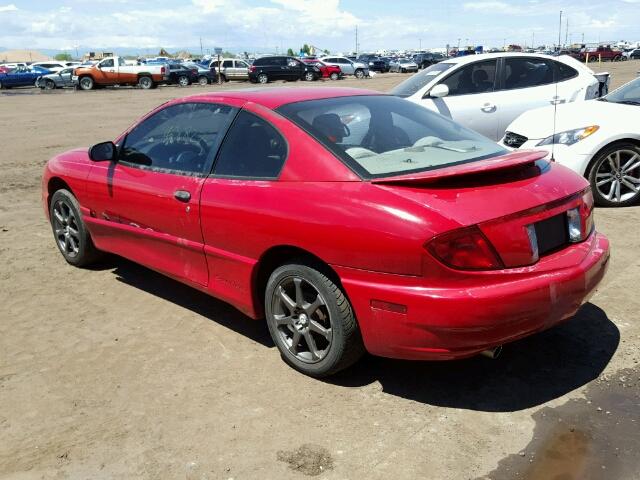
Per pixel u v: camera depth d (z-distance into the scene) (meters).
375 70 63.72
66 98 30.11
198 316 4.53
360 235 3.08
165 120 4.57
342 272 3.20
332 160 3.38
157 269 4.57
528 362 3.66
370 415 3.21
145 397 3.46
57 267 5.70
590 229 3.56
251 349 4.00
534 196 3.14
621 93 7.51
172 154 4.39
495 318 2.92
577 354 3.72
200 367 3.78
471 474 2.74
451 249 2.90
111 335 4.25
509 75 8.78
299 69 41.97
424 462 2.83
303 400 3.38
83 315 4.61
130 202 4.61
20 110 23.52
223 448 2.99
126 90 36.62
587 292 3.27
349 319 3.30
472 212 2.95
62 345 4.12
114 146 4.82
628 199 6.80
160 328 4.34
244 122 3.92
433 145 3.72
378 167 3.34
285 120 3.68
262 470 2.82
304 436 3.06
